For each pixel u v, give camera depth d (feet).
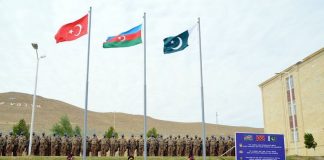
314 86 122.11
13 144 87.56
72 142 90.63
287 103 140.26
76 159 78.74
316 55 121.29
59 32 73.15
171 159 81.87
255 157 57.57
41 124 325.42
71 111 397.39
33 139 90.33
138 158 82.48
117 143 92.99
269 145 58.23
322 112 116.98
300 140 129.39
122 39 74.23
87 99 70.33
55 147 89.61
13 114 346.13
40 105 396.57
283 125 142.41
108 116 402.72
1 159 76.13
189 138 97.81
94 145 91.40
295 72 134.72
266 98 158.71
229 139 99.81
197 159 82.69
